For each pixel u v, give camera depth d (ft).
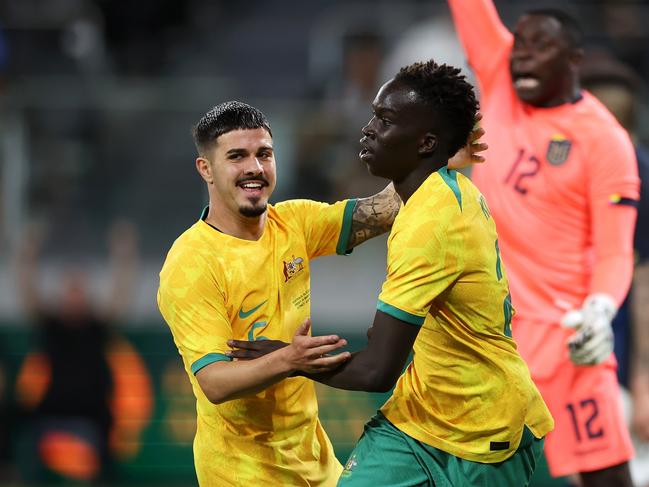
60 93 115.03
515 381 48.52
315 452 53.16
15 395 114.21
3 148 113.19
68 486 113.19
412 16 141.49
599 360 57.47
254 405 50.83
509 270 63.62
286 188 111.14
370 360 46.06
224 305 49.47
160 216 115.03
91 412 112.27
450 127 47.70
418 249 46.14
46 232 114.21
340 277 116.57
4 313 114.32
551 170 62.69
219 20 151.43
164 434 114.32
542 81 63.41
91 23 138.21
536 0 138.72
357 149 111.45
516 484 50.06
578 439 63.16
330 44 137.49
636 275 70.13
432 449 49.01
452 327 47.93
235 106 49.44
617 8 133.80
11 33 131.03
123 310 112.98
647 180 67.67
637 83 77.30
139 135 115.24
